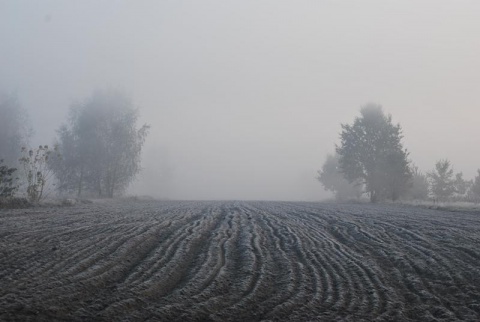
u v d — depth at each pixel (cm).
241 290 934
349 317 792
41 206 2844
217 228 1889
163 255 1223
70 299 786
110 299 805
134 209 2922
